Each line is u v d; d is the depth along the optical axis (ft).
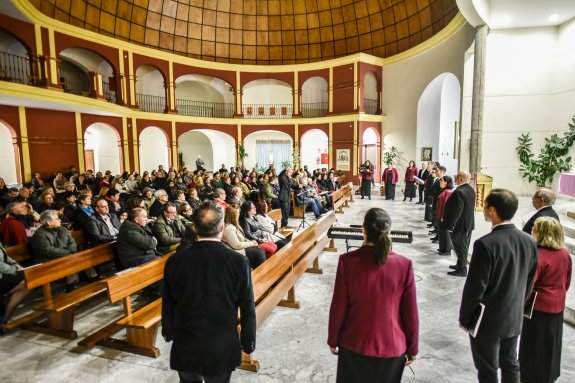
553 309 8.21
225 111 73.51
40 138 41.96
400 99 57.88
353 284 6.38
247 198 33.22
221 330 6.39
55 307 11.65
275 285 13.50
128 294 11.15
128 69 53.26
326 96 69.05
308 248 17.44
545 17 29.94
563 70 31.09
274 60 68.39
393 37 59.31
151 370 10.23
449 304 14.33
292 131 65.67
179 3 60.49
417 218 33.04
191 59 61.26
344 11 62.49
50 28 41.09
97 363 10.59
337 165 61.98
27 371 10.22
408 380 9.62
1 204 24.25
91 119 48.39
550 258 8.15
